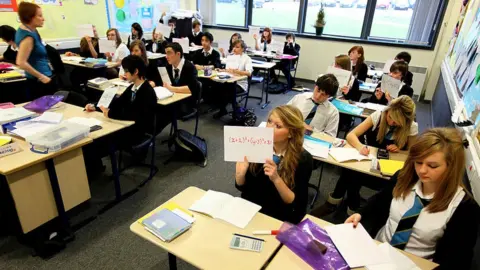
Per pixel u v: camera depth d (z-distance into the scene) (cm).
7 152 168
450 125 262
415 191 122
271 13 681
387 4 568
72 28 504
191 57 480
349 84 335
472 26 302
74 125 200
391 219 128
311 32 660
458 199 111
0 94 362
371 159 193
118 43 482
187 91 320
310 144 209
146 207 237
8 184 162
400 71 312
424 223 117
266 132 123
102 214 226
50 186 184
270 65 488
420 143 112
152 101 255
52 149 174
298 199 147
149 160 311
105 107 229
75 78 454
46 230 197
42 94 312
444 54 508
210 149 342
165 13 657
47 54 306
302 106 250
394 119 200
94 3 529
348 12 608
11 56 390
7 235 199
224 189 267
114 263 183
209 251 109
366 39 605
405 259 109
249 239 116
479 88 195
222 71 428
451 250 110
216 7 737
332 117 249
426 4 529
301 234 118
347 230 121
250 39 617
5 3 406
